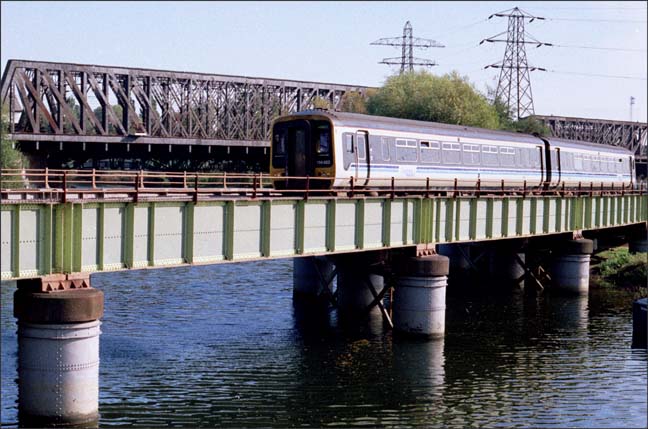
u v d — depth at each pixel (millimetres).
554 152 60781
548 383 35219
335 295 51969
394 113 93812
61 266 27484
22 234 26422
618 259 70312
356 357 38719
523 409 31594
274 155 42781
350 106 112188
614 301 56719
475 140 51406
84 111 91688
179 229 30922
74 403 27250
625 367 37938
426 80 96562
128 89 96125
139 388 32688
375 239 40188
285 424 29328
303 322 46188
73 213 27609
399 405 31828
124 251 29156
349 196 39219
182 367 36000
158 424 28672
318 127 40969
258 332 43531
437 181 47719
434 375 36031
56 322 26719
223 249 32656
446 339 43281
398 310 42719
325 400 32094
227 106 108750
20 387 27484
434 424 29781
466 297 57875
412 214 42406
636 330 42625
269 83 111500
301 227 35906
